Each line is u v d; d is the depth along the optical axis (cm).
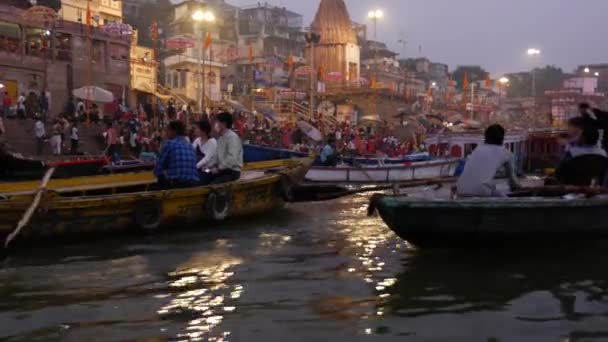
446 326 534
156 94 4131
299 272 734
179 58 4703
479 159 817
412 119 4778
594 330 523
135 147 2686
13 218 820
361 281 687
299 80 5916
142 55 4328
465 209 732
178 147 1052
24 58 3284
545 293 630
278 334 516
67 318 563
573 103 6366
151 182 1155
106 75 3688
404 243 918
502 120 7506
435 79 9838
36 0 3712
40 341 505
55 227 871
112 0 4484
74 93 2884
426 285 666
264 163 1427
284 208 1370
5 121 2620
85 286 675
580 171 893
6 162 1080
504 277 693
